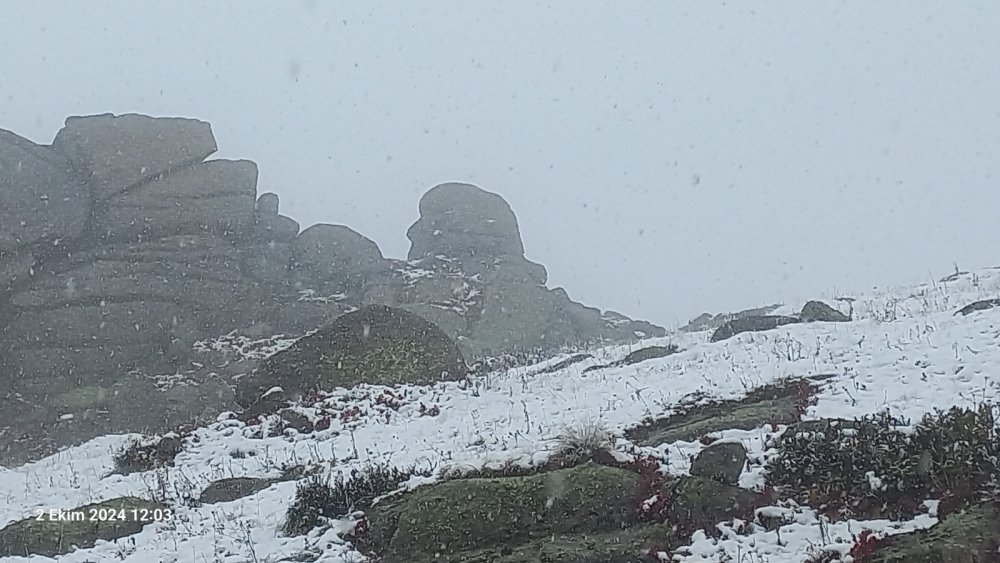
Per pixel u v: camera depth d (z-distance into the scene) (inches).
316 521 418.6
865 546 307.6
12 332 1341.0
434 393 745.6
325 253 1694.1
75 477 658.8
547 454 422.0
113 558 422.0
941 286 908.6
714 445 400.5
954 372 516.7
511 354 1163.9
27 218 1430.9
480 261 1775.3
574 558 326.6
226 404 1218.0
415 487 411.8
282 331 1515.7
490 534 355.6
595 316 1776.6
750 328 792.9
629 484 372.2
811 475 377.7
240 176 1633.9
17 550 439.8
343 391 747.4
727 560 327.0
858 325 690.8
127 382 1291.8
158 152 1583.4
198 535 439.2
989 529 303.3
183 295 1477.6
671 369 672.4
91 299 1407.5
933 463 357.7
